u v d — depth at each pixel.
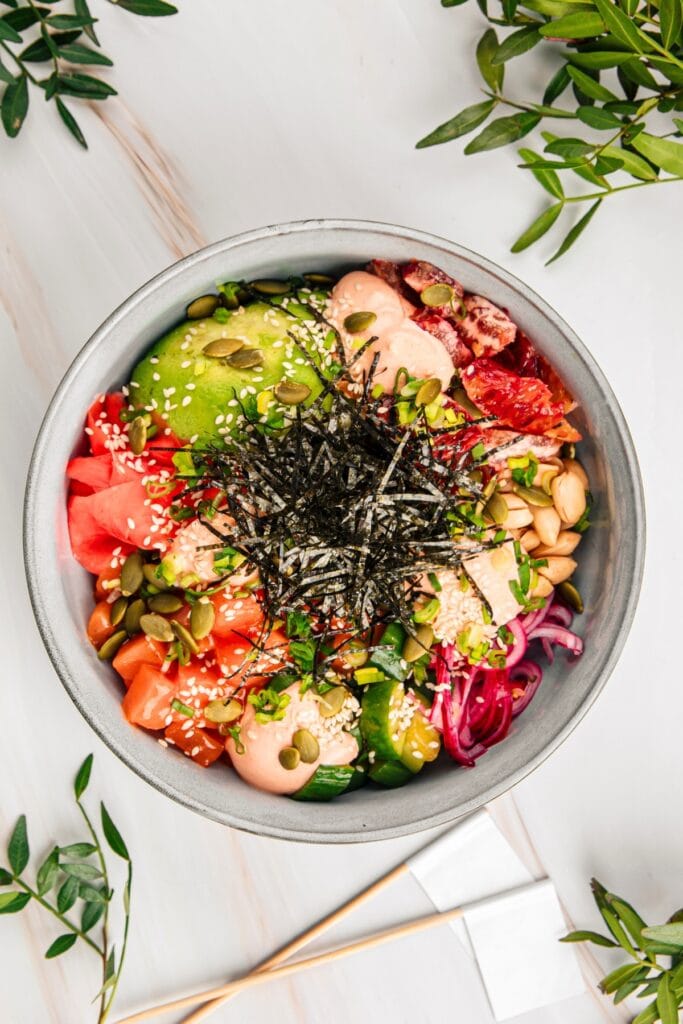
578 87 0.55
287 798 0.53
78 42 0.56
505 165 0.57
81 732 0.57
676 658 0.59
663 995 0.53
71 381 0.50
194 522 0.52
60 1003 0.57
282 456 0.51
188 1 0.57
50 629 0.50
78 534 0.52
